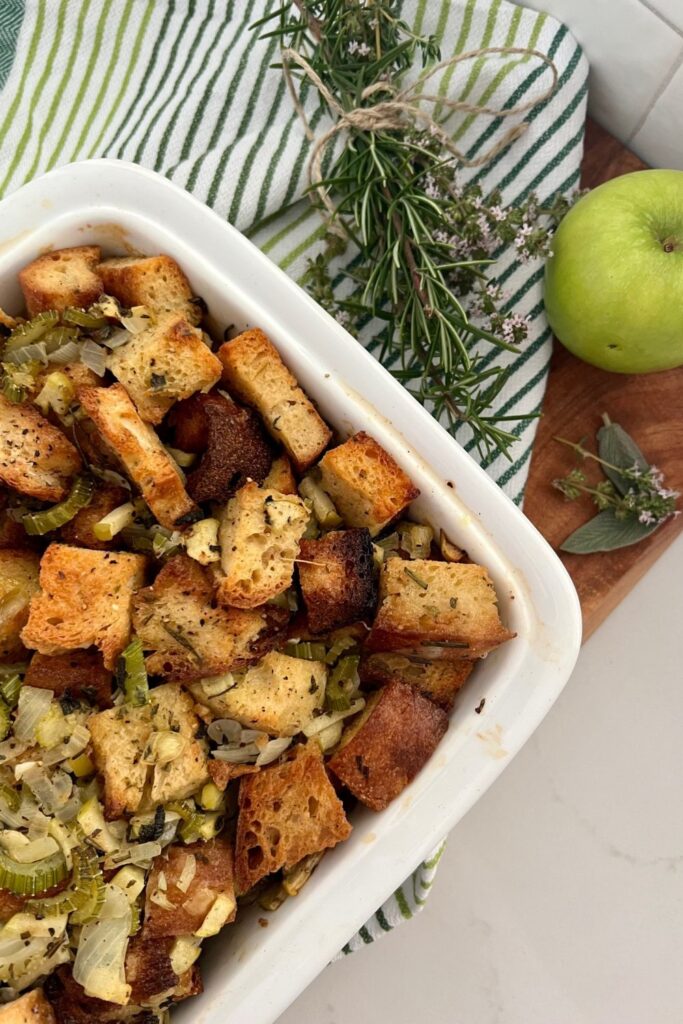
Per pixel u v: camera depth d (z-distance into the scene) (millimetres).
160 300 497
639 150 599
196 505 483
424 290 524
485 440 531
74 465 488
